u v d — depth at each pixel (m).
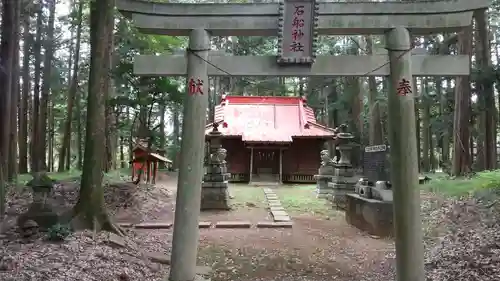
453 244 7.81
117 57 15.16
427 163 27.14
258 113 24.56
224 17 6.35
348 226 11.80
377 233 10.42
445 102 22.52
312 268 8.01
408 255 5.84
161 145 21.73
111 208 12.28
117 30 16.83
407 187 5.92
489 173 11.80
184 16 6.38
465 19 6.10
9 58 13.75
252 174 23.38
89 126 9.14
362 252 9.04
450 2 6.09
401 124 6.01
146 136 16.98
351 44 26.70
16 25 14.10
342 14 6.19
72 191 13.29
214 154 14.37
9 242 7.26
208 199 13.97
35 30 23.22
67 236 7.80
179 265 6.16
